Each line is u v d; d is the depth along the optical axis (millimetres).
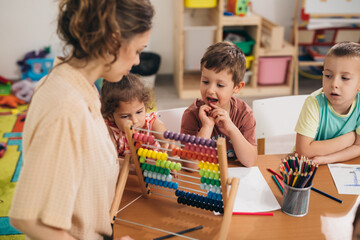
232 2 3408
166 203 1108
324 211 1048
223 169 931
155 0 3736
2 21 3701
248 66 3664
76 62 817
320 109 1386
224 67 1260
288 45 3654
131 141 1017
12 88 3580
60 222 760
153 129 1391
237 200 1097
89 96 837
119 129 1347
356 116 1380
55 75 801
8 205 2059
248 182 1187
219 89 1305
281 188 1147
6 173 2369
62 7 787
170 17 3840
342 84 1265
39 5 3693
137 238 954
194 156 1002
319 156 1327
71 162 760
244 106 1426
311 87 3887
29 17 3727
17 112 3318
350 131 1411
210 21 3721
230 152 1392
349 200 1097
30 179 734
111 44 756
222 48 1314
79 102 772
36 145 739
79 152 775
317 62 3629
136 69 2047
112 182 983
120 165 1200
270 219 1016
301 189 979
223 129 1415
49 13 3738
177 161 1331
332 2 3566
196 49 3557
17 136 2873
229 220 907
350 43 1286
